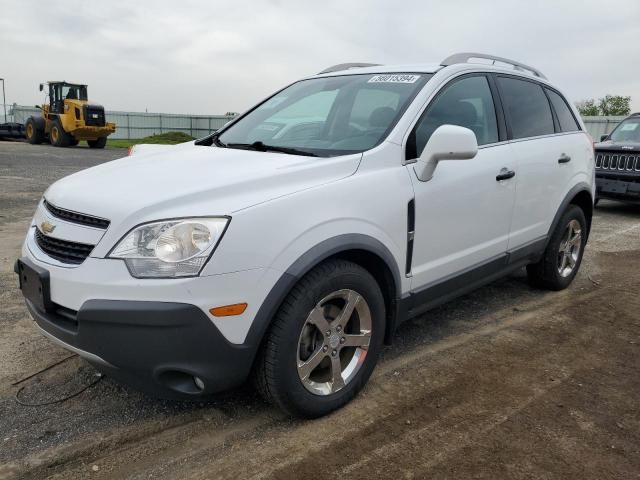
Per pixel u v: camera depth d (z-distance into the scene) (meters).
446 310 4.57
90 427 2.78
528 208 4.33
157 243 2.37
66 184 2.97
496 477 2.46
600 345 3.92
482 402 3.10
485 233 3.89
